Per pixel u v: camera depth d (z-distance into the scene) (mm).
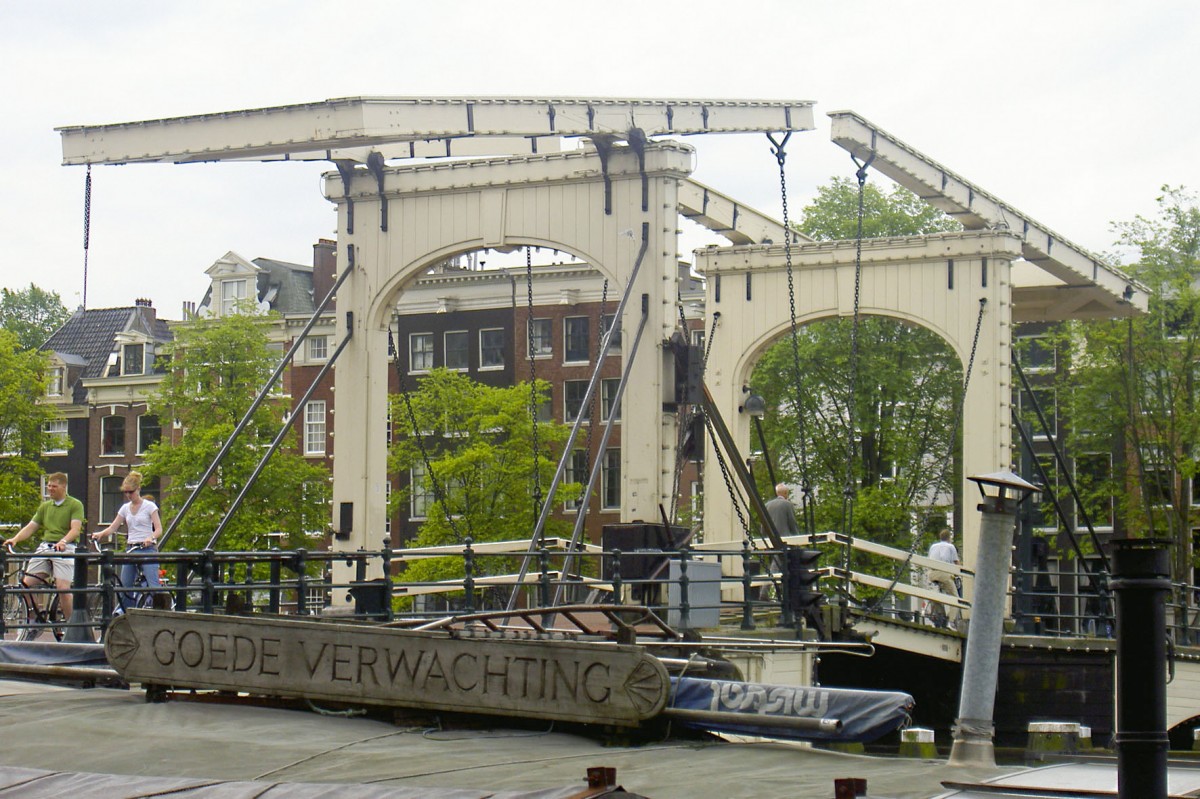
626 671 10109
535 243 20312
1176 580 37938
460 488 39250
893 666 23953
